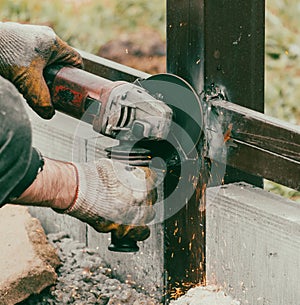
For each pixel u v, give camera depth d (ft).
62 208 10.32
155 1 24.77
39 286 12.89
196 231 12.24
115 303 13.00
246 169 11.52
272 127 11.11
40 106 11.12
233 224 11.83
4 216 13.92
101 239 13.80
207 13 11.46
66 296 13.09
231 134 11.58
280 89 20.68
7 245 13.24
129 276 13.42
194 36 11.64
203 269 12.31
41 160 10.09
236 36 11.79
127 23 24.29
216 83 11.74
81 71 11.25
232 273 11.97
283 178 11.10
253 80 12.09
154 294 13.02
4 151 9.48
